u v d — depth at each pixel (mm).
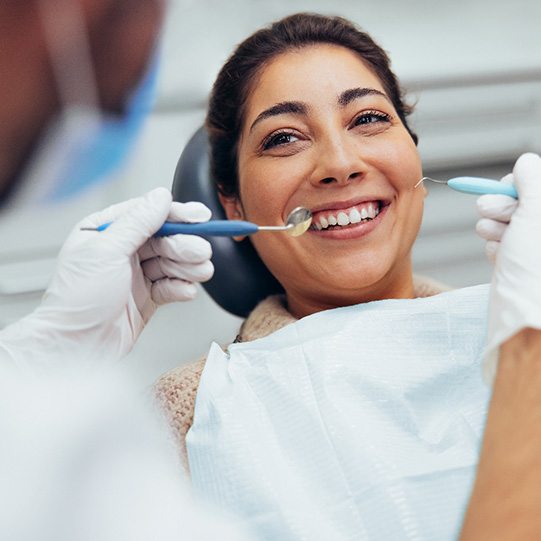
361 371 959
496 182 996
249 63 1185
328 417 907
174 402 1025
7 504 346
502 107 1962
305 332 1036
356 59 1188
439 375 977
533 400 732
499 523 648
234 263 1351
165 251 1018
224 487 871
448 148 1957
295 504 834
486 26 1960
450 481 849
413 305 1060
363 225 1124
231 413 937
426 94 1900
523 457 688
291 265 1164
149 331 1859
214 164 1298
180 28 1503
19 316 1474
